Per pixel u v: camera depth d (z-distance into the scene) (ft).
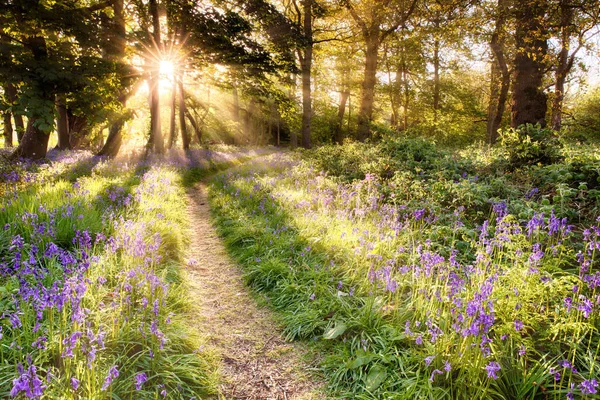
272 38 70.03
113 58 48.60
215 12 62.13
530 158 30.63
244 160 84.53
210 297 17.84
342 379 12.00
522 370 10.46
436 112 100.42
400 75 107.14
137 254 16.40
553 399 9.84
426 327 13.12
